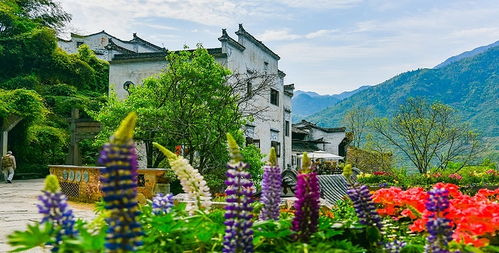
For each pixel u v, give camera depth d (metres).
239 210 2.18
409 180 19.95
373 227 2.68
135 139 14.83
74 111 21.00
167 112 13.98
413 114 27.23
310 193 2.41
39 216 9.08
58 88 31.00
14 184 19.06
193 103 13.98
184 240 2.46
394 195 3.90
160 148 2.70
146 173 10.45
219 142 13.71
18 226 7.80
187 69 13.81
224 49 20.98
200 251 2.43
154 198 2.84
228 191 2.20
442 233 2.23
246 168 2.25
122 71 22.72
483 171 23.23
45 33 30.56
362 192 2.72
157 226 2.40
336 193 9.77
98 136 15.49
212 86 14.12
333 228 2.70
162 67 22.02
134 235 1.70
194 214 2.63
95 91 34.25
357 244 2.60
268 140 25.73
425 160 27.08
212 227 2.35
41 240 1.83
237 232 2.16
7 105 21.77
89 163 23.83
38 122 25.55
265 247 2.44
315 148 37.78
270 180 2.79
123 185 1.68
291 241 2.44
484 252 2.59
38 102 23.75
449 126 26.83
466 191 16.53
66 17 36.78
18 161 25.33
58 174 12.44
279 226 2.43
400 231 3.61
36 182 20.53
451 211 2.80
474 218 2.70
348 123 47.75
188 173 2.67
